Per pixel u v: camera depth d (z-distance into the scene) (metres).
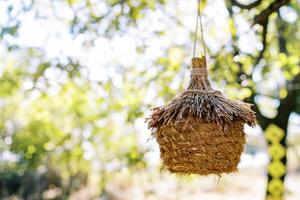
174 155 1.25
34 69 2.60
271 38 2.64
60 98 2.87
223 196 4.19
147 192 3.20
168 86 2.38
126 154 2.74
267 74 2.61
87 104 2.83
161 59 2.41
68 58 2.44
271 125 2.54
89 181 4.60
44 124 3.16
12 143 3.66
